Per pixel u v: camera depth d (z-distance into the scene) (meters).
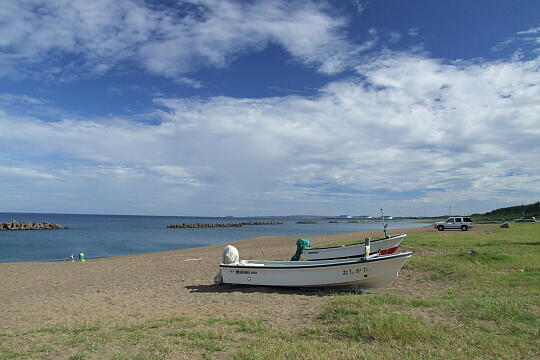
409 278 12.96
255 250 27.69
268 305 9.89
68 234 59.78
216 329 7.23
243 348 5.89
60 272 18.83
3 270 19.56
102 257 30.23
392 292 11.23
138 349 6.09
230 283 12.71
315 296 11.05
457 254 15.39
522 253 16.20
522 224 54.16
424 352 5.65
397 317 7.18
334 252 17.31
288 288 12.12
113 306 10.66
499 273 12.47
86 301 11.55
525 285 10.72
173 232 69.06
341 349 5.83
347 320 7.44
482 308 8.05
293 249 27.41
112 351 6.01
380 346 6.02
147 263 21.53
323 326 7.27
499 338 6.22
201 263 20.75
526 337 6.26
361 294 10.94
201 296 11.69
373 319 7.14
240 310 9.29
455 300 9.25
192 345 6.16
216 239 51.22
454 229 45.62
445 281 12.22
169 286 13.86
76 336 6.93
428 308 8.47
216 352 5.85
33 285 15.34
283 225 119.50
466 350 5.75
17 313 10.16
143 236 56.81
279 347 5.93
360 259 11.30
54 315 9.77
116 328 7.49
